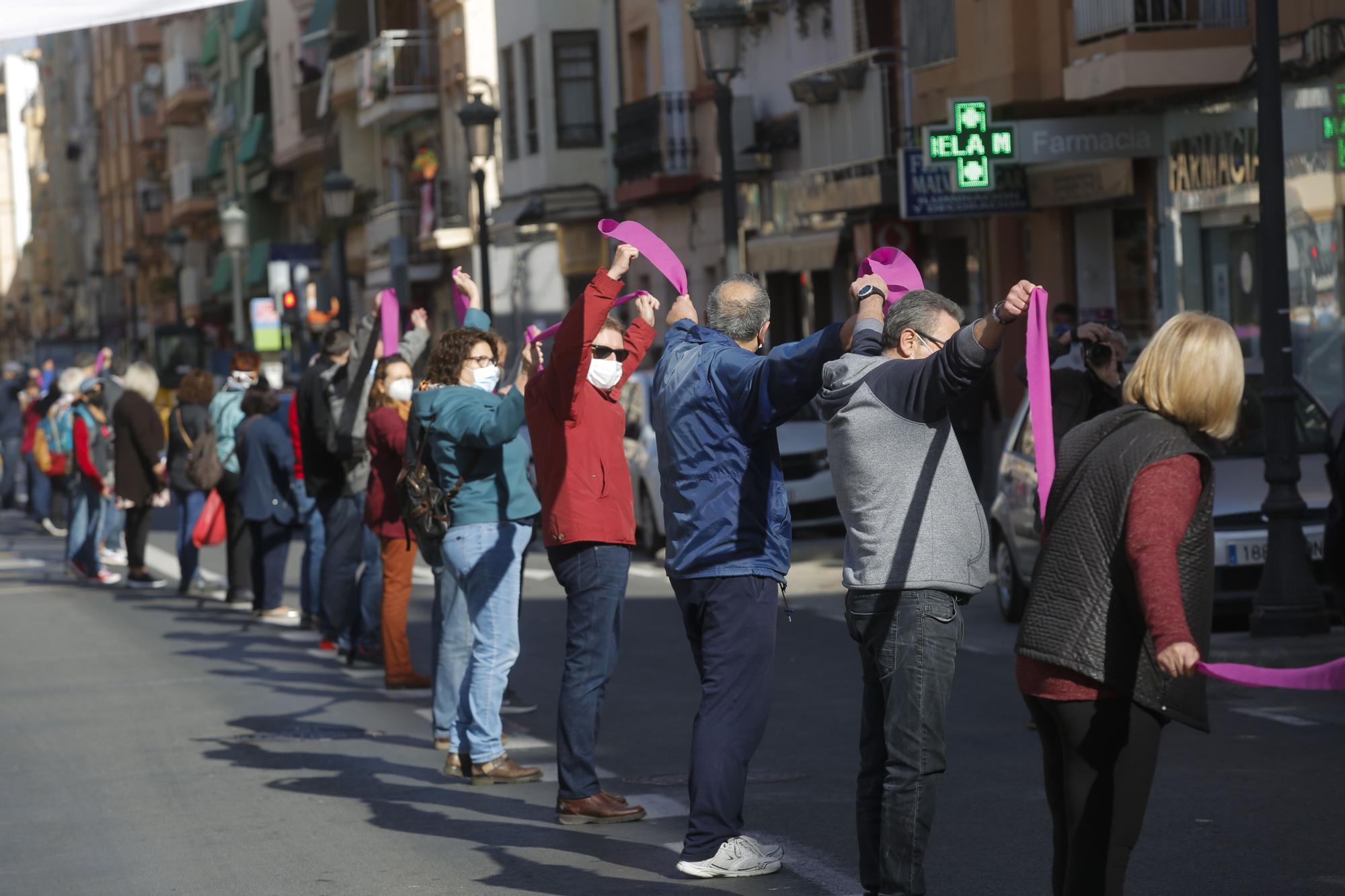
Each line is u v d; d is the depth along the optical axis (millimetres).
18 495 42719
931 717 6809
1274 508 13438
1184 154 24922
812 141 34031
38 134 131500
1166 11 23625
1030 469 15750
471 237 54750
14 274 139750
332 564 15648
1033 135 25172
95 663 16094
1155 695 5699
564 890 7875
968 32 27688
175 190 94812
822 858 8180
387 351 11945
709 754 7840
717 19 22094
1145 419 5793
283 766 11086
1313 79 22172
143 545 23188
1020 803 9102
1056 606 5781
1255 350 24141
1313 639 13078
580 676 9125
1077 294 27906
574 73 48500
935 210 27234
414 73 58406
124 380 22719
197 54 94312
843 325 7160
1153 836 8328
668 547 7926
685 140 40188
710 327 7957
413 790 10195
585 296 8305
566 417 8602
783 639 15797
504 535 10117
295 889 8117
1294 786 9234
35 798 10430
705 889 7746
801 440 23766
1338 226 22031
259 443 18781
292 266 43156
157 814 9852
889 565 6785
